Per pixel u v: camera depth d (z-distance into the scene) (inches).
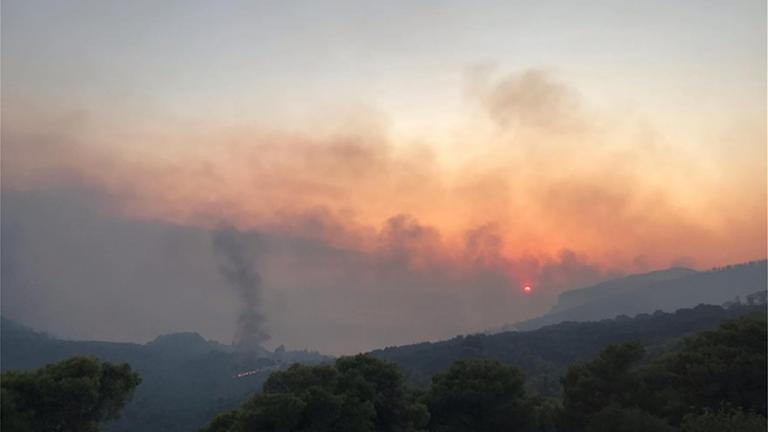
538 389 1932.8
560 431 1172.5
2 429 657.6
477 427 1127.6
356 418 860.6
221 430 911.0
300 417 830.5
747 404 1077.1
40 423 706.8
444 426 1114.7
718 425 842.8
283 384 920.3
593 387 1140.5
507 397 1142.3
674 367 1204.5
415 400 1131.3
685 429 892.0
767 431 804.6
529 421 1143.0
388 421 946.1
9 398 672.4
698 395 1117.7
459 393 1115.3
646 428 954.7
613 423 980.6
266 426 815.7
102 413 783.1
